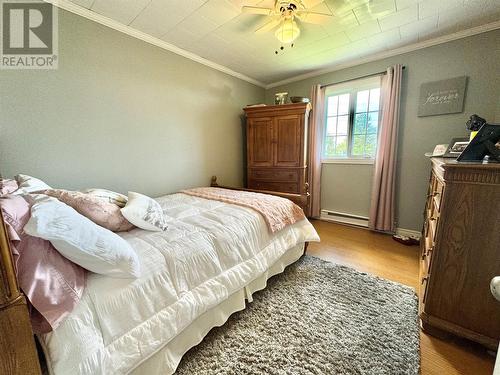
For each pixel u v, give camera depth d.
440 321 1.28
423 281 1.51
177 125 2.79
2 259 0.57
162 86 2.59
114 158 2.26
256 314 1.49
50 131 1.86
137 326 0.93
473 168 1.11
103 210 1.22
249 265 1.50
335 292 1.72
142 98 2.43
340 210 3.49
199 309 1.14
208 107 3.15
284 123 3.26
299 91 3.71
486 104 2.30
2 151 1.66
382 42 2.55
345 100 3.32
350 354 1.19
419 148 2.73
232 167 3.62
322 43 2.56
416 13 2.02
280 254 1.79
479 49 2.29
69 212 0.91
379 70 2.94
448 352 1.22
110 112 2.19
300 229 2.13
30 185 1.33
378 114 2.94
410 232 2.88
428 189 2.46
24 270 0.73
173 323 1.02
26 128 1.75
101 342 0.82
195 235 1.34
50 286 0.75
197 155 3.07
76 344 0.75
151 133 2.54
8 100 1.67
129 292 0.93
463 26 2.23
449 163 1.19
